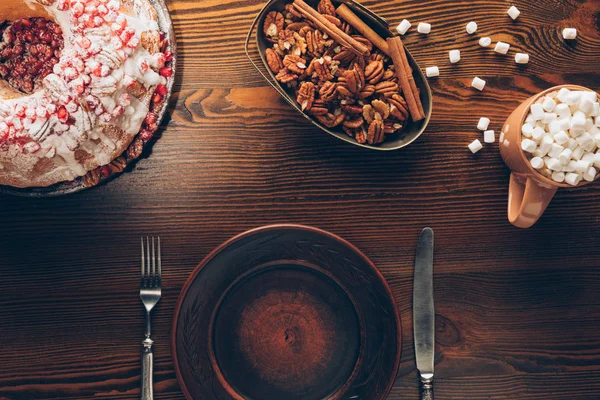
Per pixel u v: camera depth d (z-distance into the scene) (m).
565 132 0.70
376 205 0.79
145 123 0.75
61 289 0.78
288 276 0.78
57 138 0.71
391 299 0.73
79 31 0.71
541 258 0.79
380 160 0.79
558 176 0.70
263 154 0.78
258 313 0.78
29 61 0.75
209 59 0.77
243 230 0.78
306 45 0.73
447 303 0.79
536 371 0.79
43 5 0.71
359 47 0.72
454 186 0.79
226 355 0.78
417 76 0.73
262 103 0.78
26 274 0.78
